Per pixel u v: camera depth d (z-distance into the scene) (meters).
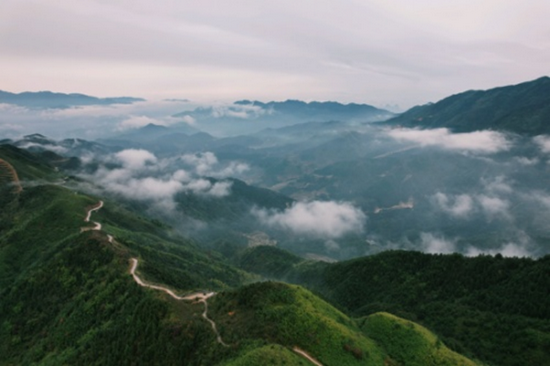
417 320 189.12
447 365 120.44
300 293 132.88
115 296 159.00
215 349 111.88
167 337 120.31
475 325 173.38
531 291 178.25
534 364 145.25
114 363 124.25
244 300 129.25
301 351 111.50
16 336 165.12
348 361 111.06
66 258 190.00
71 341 150.00
